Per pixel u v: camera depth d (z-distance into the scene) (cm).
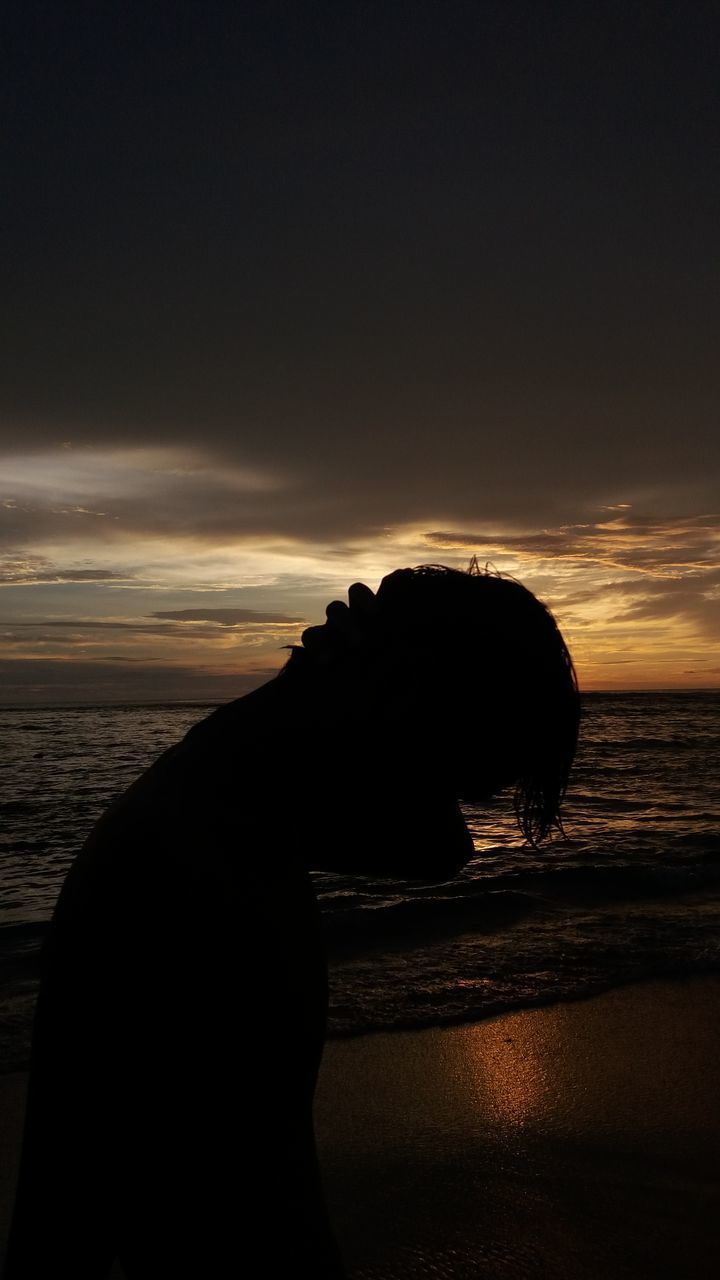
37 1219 66
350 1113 303
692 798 1222
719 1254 227
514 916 566
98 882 66
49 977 68
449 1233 234
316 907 72
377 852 74
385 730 71
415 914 569
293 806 72
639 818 1030
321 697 73
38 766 1736
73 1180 65
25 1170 68
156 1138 61
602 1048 359
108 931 64
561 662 73
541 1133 290
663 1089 323
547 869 711
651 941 506
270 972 63
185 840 65
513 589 75
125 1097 62
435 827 73
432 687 71
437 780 73
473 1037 370
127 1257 64
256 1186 60
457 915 568
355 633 74
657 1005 407
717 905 598
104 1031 63
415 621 72
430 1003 407
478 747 72
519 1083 327
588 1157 275
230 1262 60
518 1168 268
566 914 571
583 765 1728
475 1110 306
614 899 615
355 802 72
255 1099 62
